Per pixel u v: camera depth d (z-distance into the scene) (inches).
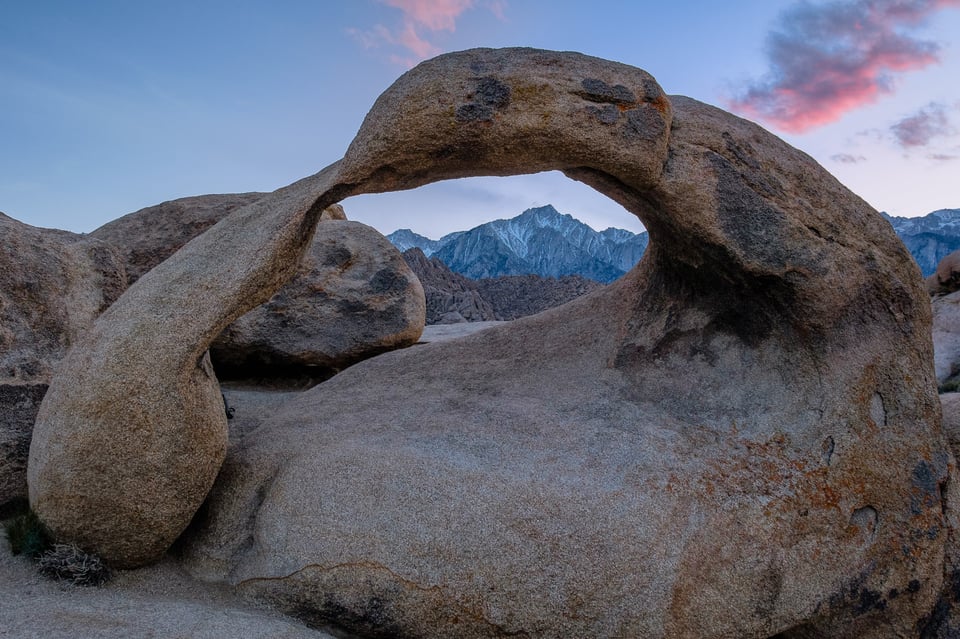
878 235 214.5
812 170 217.2
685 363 227.1
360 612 171.2
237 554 191.9
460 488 179.8
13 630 138.4
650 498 178.5
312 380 397.4
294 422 237.5
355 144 194.1
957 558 203.2
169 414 179.0
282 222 195.5
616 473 184.7
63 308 237.9
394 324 393.7
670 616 168.6
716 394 215.0
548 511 173.6
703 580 172.7
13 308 223.6
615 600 166.6
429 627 168.2
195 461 185.5
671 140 206.8
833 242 207.8
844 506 192.7
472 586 167.3
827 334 205.6
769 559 180.2
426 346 301.4
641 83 200.2
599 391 227.0
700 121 212.4
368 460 193.3
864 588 190.2
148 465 177.8
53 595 162.9
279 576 178.4
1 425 205.2
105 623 148.2
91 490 174.9
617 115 194.2
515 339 278.8
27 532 179.3
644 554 169.9
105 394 173.8
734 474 189.9
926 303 216.4
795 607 181.8
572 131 191.0
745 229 203.6
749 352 219.1
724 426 204.7
